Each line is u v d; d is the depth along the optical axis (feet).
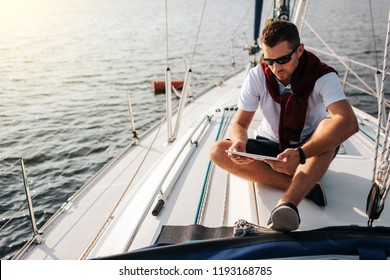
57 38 102.06
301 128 6.59
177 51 66.13
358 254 4.89
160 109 34.01
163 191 8.30
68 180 20.84
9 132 29.32
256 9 18.35
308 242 4.98
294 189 5.77
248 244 4.99
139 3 374.63
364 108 29.55
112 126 29.96
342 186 7.42
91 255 6.74
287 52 5.97
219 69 48.62
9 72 56.85
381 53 50.42
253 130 11.91
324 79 6.19
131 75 50.57
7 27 148.36
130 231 7.07
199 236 6.56
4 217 17.37
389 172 5.43
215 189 8.47
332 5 156.87
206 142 11.30
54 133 28.76
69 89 44.42
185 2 274.36
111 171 13.17
